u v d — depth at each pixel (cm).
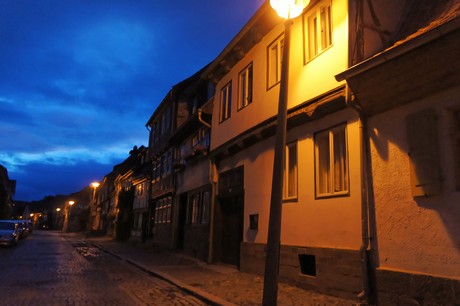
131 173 3631
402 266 666
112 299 847
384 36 826
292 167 1043
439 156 626
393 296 665
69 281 1092
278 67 1139
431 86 641
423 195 636
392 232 691
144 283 1091
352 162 811
